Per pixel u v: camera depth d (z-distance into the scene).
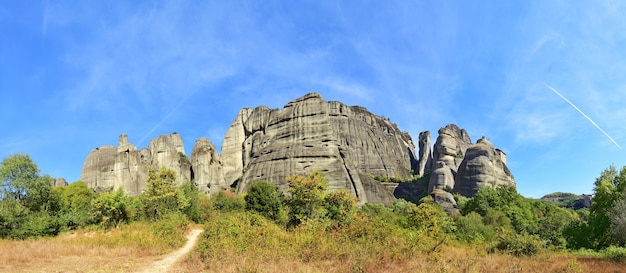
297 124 109.88
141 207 46.09
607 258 23.92
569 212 90.12
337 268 15.16
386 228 20.64
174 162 135.50
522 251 25.39
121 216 41.84
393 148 155.00
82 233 36.62
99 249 22.94
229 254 17.45
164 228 30.91
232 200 62.25
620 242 28.33
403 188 128.25
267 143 113.62
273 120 118.75
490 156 107.25
